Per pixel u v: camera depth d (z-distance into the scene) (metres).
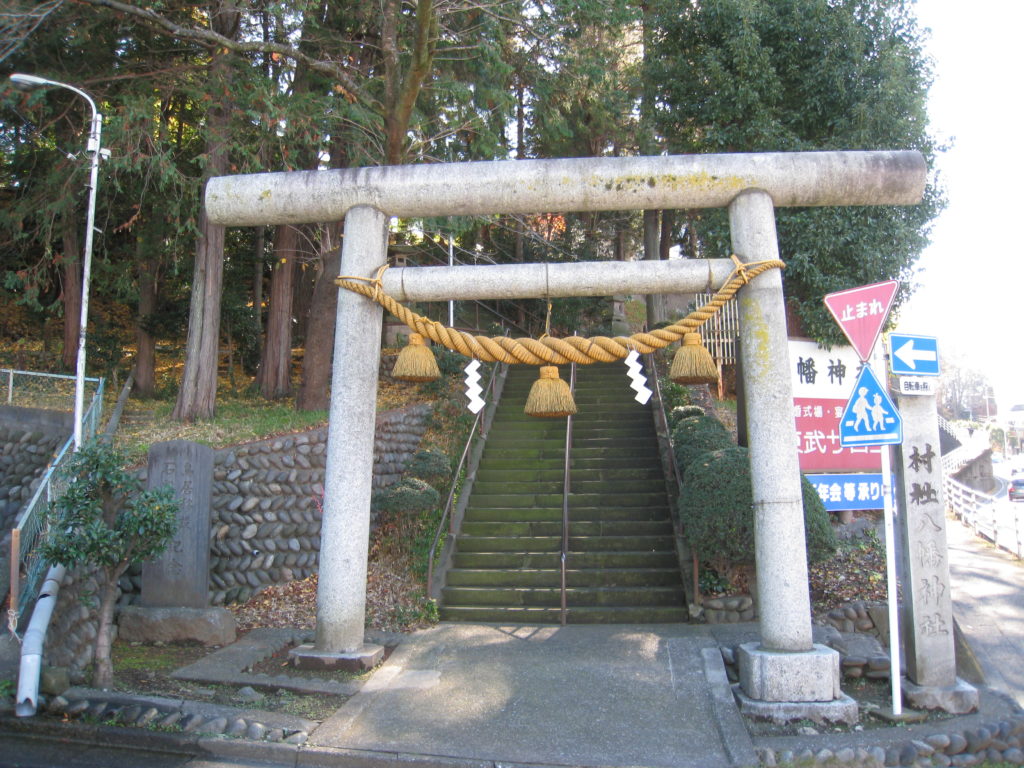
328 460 6.69
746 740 5.16
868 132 10.77
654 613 8.12
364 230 6.84
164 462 7.67
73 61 12.17
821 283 10.50
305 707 5.75
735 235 6.52
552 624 8.11
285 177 6.95
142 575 7.56
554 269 6.66
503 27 12.96
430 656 6.80
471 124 12.20
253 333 19.31
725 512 7.59
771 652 5.83
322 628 6.56
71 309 16.64
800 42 11.51
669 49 13.03
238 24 12.36
